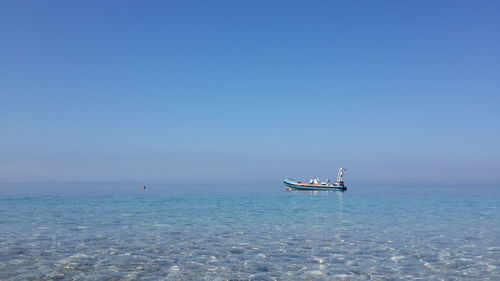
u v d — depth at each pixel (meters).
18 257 12.38
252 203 37.16
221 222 21.80
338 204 36.56
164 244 14.85
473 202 40.22
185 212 27.44
